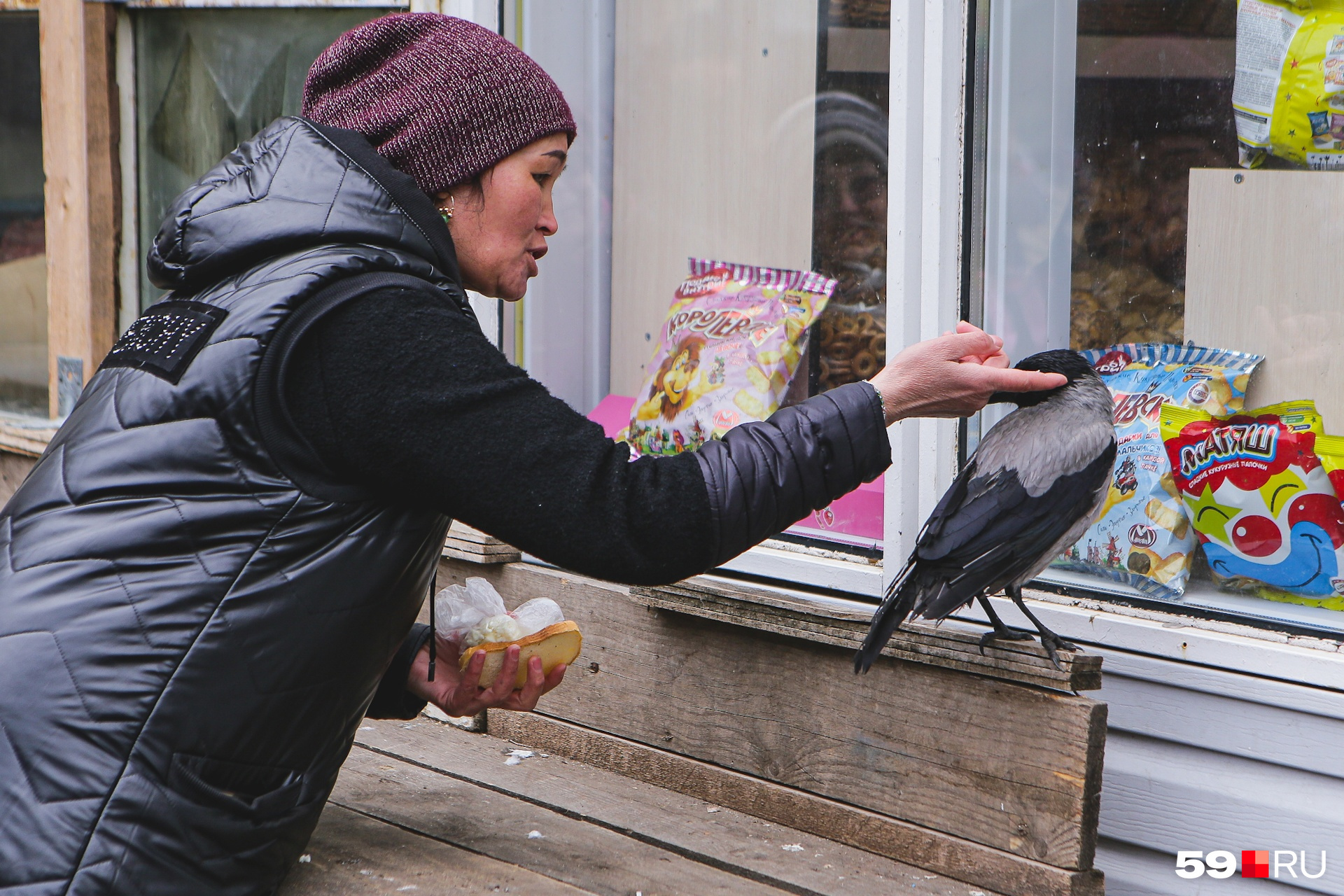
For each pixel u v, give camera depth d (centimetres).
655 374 302
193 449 142
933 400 163
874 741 208
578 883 186
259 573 143
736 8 308
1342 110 212
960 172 234
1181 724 214
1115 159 241
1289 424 217
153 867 138
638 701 244
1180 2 230
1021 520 186
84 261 425
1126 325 244
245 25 379
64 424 154
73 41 414
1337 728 197
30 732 136
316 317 142
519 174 165
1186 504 224
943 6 228
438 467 142
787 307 287
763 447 150
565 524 143
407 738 262
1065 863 183
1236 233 227
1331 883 199
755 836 212
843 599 249
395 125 158
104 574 140
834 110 287
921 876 196
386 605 153
